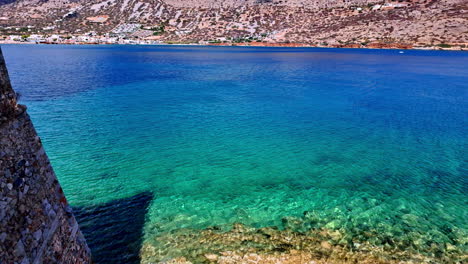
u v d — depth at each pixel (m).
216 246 10.55
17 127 5.98
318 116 29.42
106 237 10.98
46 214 6.34
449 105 33.88
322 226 11.94
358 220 12.41
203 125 26.08
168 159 18.77
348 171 17.41
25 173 5.92
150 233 11.28
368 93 40.19
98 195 14.19
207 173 16.91
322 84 46.62
